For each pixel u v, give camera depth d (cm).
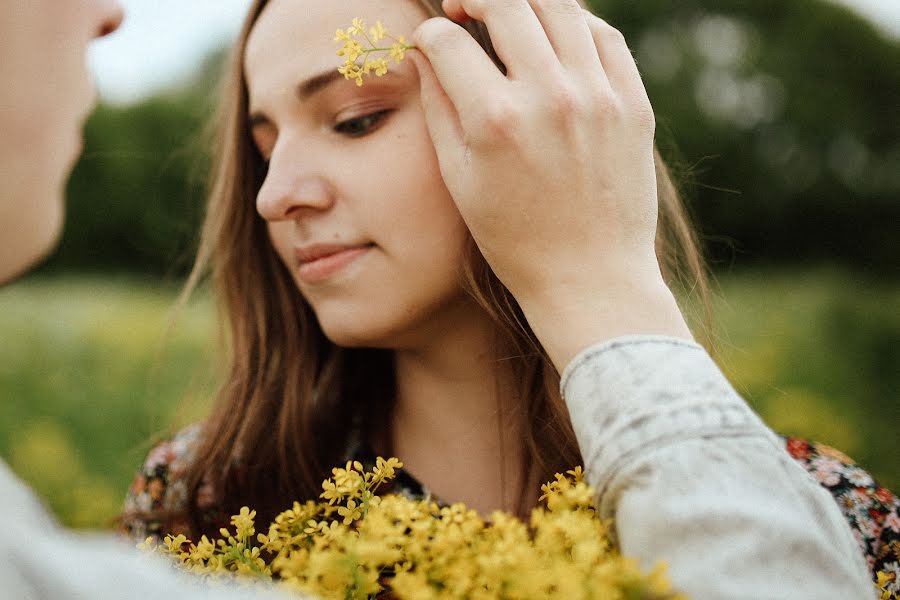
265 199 55
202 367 88
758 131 602
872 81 594
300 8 55
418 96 54
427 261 54
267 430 67
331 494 47
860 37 593
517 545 39
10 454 194
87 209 578
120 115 575
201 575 45
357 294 55
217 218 72
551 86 47
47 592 30
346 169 54
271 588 41
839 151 594
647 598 37
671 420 40
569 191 46
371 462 64
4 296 382
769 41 612
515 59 48
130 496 73
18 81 35
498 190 47
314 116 55
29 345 229
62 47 36
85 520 157
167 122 573
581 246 46
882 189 583
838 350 240
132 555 33
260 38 56
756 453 40
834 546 40
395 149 54
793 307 281
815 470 64
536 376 59
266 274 69
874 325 249
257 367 69
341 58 53
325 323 56
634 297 45
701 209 598
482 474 60
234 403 68
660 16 629
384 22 54
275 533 46
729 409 41
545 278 46
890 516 62
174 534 68
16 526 31
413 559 42
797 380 212
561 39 49
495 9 49
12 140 35
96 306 335
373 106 54
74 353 223
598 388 42
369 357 65
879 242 586
